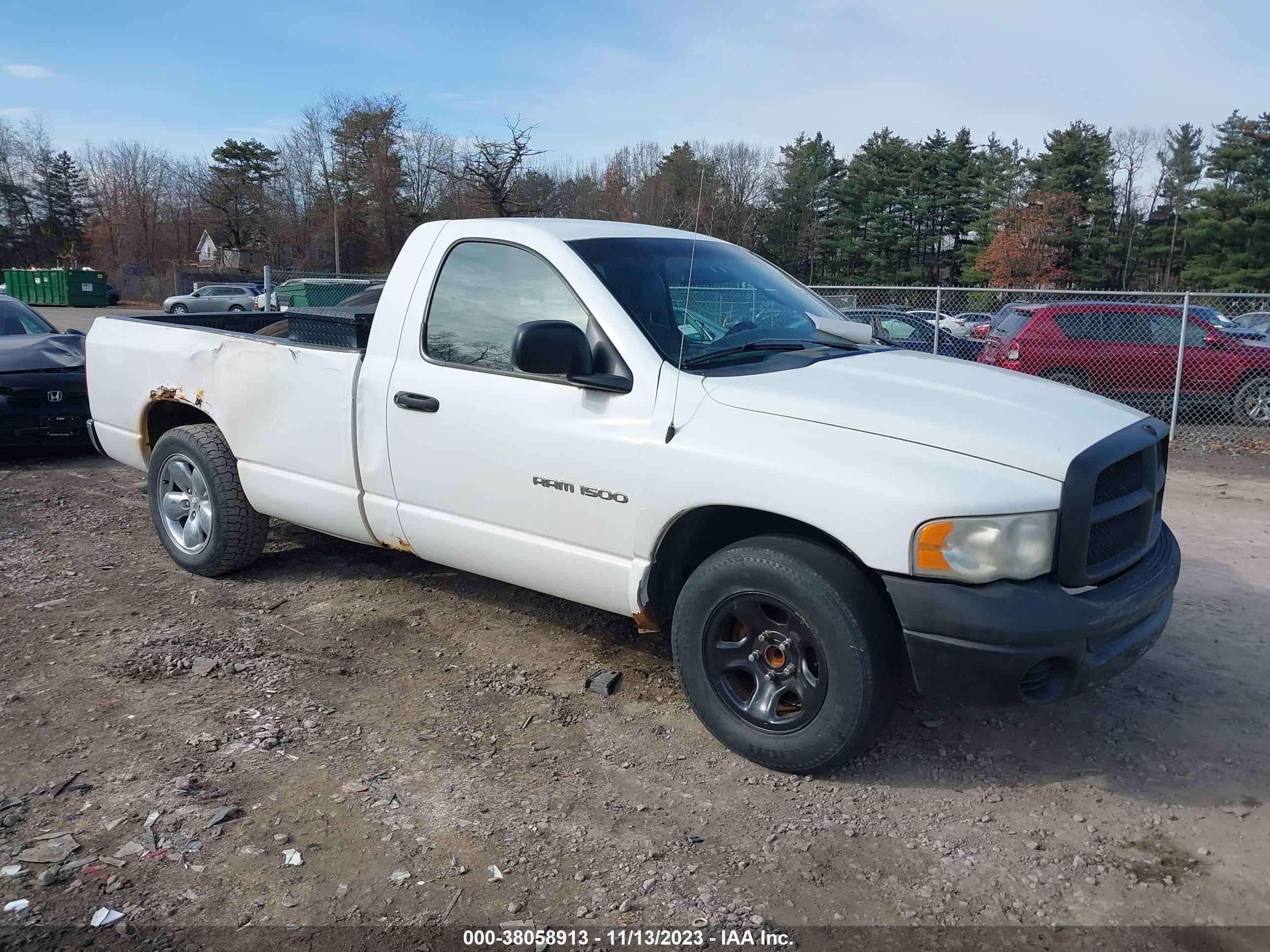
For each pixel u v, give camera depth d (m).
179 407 5.62
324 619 4.80
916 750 3.64
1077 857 3.02
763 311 4.22
